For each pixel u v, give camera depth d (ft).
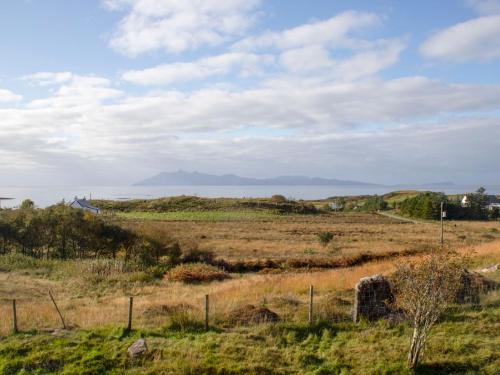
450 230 249.96
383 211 474.90
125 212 371.76
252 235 207.92
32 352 39.55
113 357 38.19
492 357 36.68
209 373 35.53
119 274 98.58
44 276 97.14
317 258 130.82
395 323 44.86
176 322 46.26
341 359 37.93
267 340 41.75
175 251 125.59
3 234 133.69
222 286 82.23
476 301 50.62
